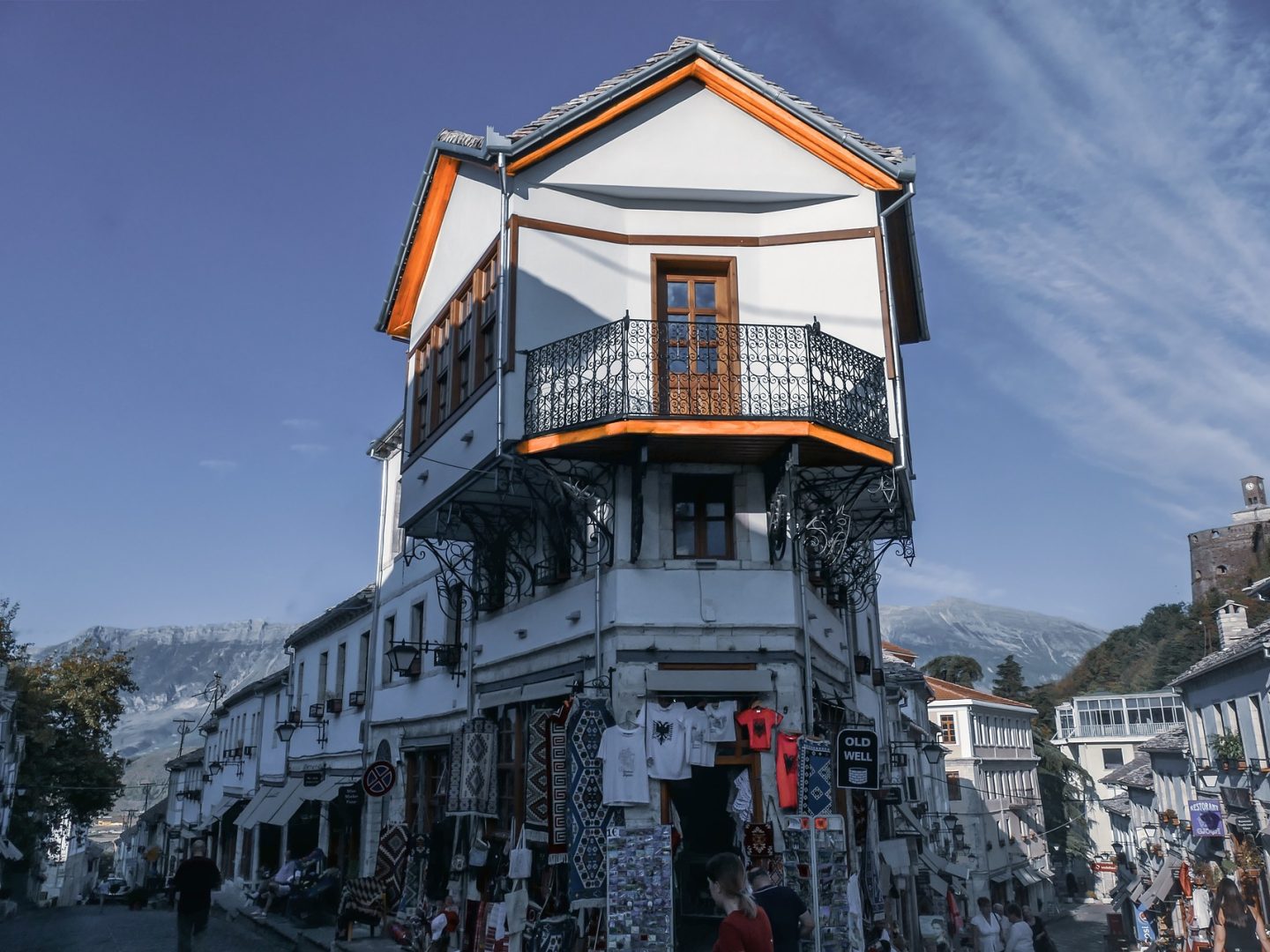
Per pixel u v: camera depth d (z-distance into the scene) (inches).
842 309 504.7
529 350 479.5
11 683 1566.2
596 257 507.2
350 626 1023.0
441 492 556.1
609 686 453.7
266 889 923.4
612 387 453.7
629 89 508.1
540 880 518.0
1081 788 2439.7
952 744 1980.8
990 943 802.2
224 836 1470.2
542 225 499.5
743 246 517.0
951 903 1082.1
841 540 480.4
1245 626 1338.6
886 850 767.7
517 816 547.8
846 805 528.7
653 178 510.6
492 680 611.8
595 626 471.2
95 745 1836.9
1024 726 2325.3
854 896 459.2
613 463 475.2
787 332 477.4
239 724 1514.5
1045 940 920.3
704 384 474.6
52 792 1782.7
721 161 515.8
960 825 1576.0
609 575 470.9
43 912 1250.0
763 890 272.5
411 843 685.3
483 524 585.0
